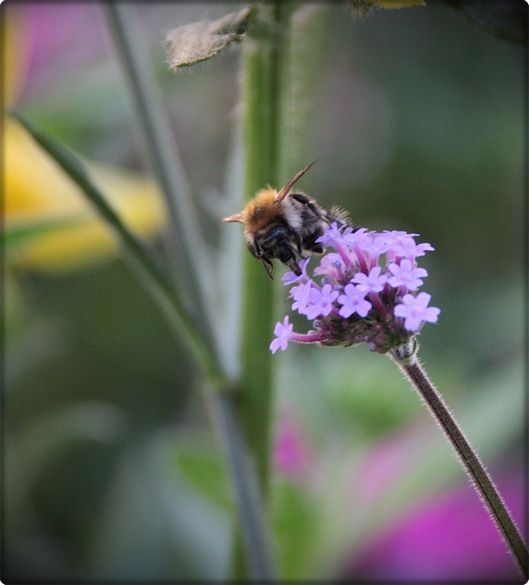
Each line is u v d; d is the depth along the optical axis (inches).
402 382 13.1
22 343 14.6
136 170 16.8
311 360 14.3
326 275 9.5
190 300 11.3
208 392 11.5
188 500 13.4
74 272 15.6
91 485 13.8
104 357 15.5
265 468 11.3
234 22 9.5
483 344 15.9
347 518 12.7
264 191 10.6
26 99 16.7
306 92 12.1
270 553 11.1
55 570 13.4
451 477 12.7
